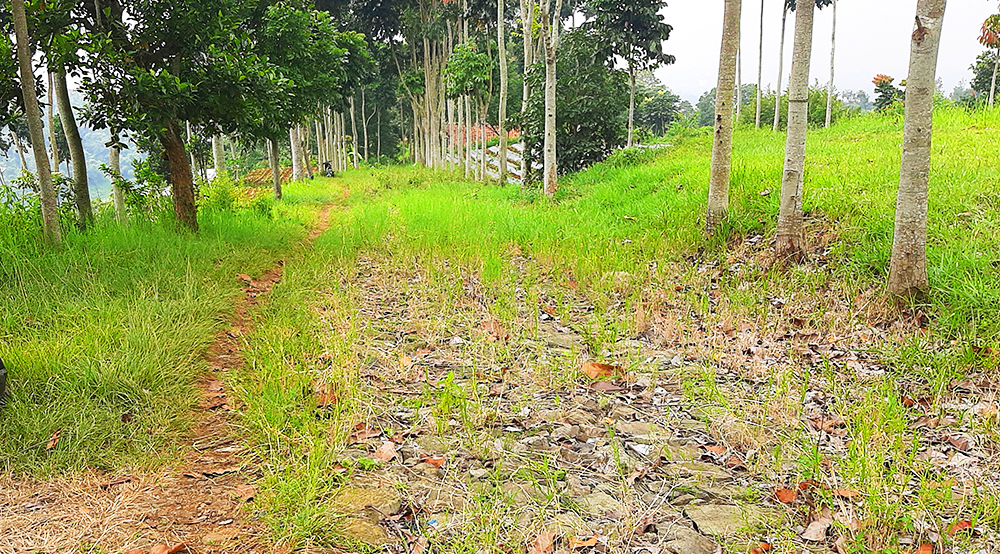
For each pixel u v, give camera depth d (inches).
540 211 484.7
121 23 335.9
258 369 176.7
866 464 119.3
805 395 163.3
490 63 973.8
